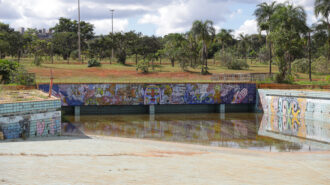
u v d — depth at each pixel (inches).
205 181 323.6
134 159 445.4
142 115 1566.2
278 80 1766.7
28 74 1514.5
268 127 1203.2
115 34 3309.5
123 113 1622.8
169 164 421.4
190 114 1611.7
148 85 1612.9
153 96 1617.9
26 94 1045.2
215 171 390.6
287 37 1804.9
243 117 1498.5
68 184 266.5
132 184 286.7
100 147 562.6
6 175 280.8
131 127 1182.9
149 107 1619.1
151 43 3548.2
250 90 1705.2
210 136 1009.5
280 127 1198.3
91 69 2588.6
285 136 1016.9
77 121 1333.7
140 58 3823.8
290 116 1462.8
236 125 1256.8
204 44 2536.9
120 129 1129.4
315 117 1317.7
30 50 3122.5
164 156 502.6
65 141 660.1
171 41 3243.1
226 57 3179.1
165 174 346.6
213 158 519.5
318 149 820.0
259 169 429.7
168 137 979.3
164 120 1396.4
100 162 395.2
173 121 1366.9
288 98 1476.4
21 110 741.3
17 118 732.7
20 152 427.2
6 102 724.0
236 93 1691.7
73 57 3914.9
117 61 3203.7
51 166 340.5
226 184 315.9
